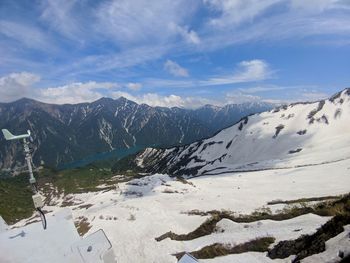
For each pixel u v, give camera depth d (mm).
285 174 117188
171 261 34938
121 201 94375
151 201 79375
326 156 170875
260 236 31656
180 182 109812
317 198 61344
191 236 47188
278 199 67000
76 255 10969
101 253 10938
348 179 81000
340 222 24094
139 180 125500
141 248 42875
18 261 10906
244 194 80938
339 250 18984
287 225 34938
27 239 12531
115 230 54188
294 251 26375
